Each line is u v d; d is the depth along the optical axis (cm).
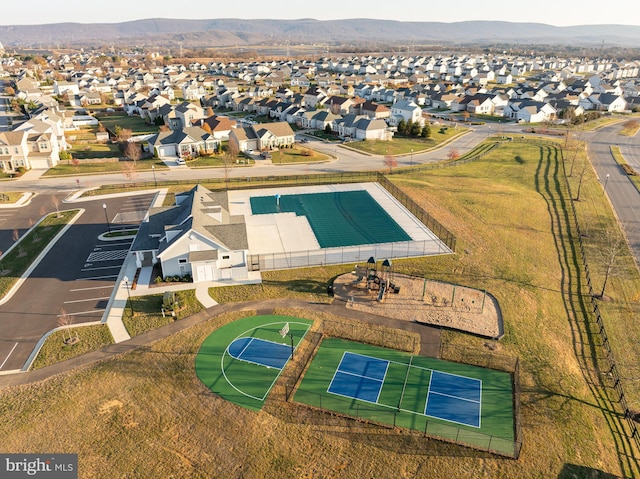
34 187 7275
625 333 3900
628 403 3109
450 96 15900
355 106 14125
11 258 4819
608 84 18138
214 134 10231
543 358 3388
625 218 6347
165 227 4484
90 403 2862
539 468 2483
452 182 7625
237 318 3788
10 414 2777
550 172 8369
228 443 2584
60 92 17512
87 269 4591
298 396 2958
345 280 4409
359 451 2556
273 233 5528
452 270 4638
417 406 2903
